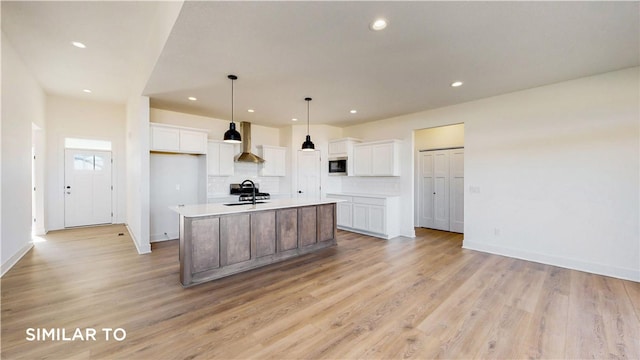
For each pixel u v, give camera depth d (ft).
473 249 14.66
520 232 13.08
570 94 11.69
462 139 19.17
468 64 10.07
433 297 8.96
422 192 21.45
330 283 10.14
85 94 18.29
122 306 8.27
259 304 8.47
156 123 14.98
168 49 8.83
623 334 6.89
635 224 10.36
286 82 11.95
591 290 9.48
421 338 6.74
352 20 7.25
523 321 7.51
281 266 12.05
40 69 13.93
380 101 14.85
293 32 7.85
